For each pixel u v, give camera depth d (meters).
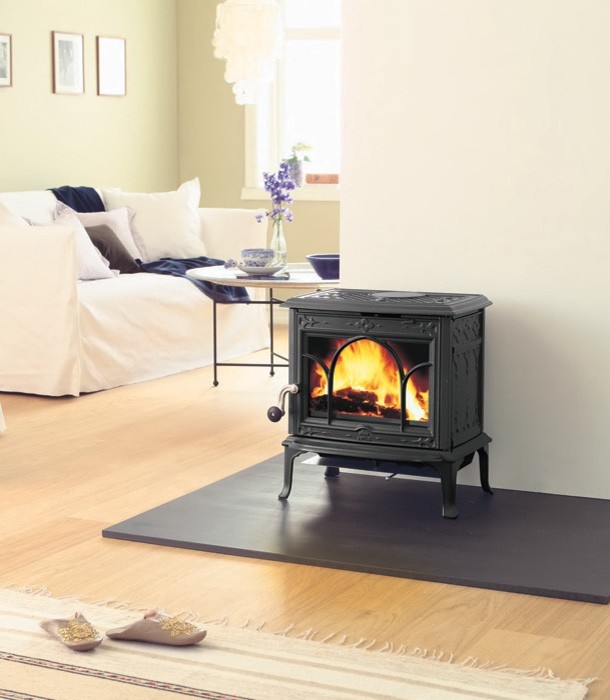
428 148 3.85
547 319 3.77
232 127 8.12
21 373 5.57
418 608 2.79
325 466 4.03
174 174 8.24
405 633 2.63
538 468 3.83
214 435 4.70
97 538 3.32
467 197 3.82
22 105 6.89
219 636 2.60
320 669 2.42
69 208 6.57
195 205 7.16
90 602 2.81
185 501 3.65
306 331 3.57
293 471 4.02
